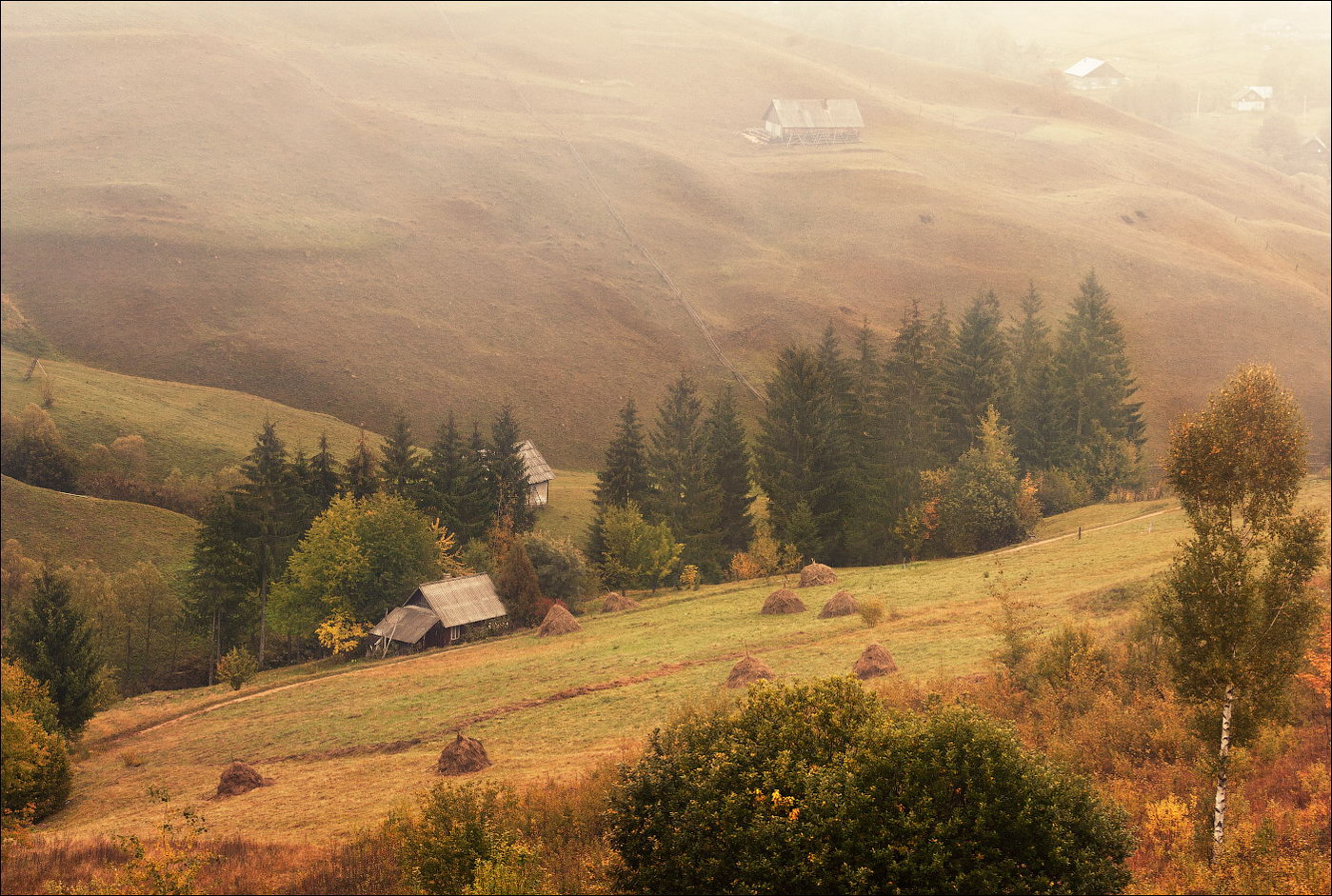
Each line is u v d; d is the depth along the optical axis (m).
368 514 83.25
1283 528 20.19
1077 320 120.75
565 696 46.94
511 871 20.44
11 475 104.81
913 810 17.11
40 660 51.53
